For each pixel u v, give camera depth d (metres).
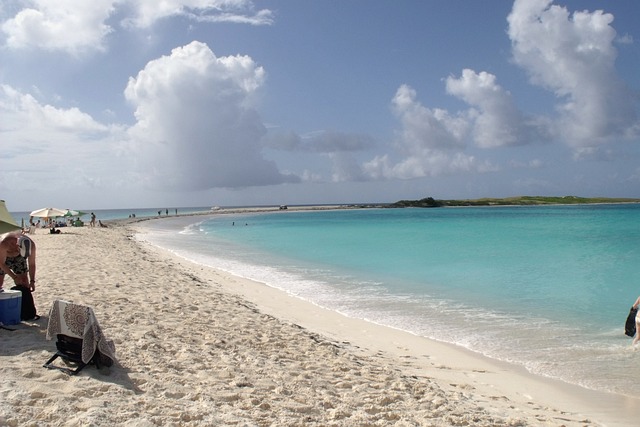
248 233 51.22
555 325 12.05
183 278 16.88
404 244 35.62
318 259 26.64
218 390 6.16
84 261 18.81
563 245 33.62
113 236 38.00
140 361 6.93
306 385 6.82
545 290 16.84
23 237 8.60
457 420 6.05
